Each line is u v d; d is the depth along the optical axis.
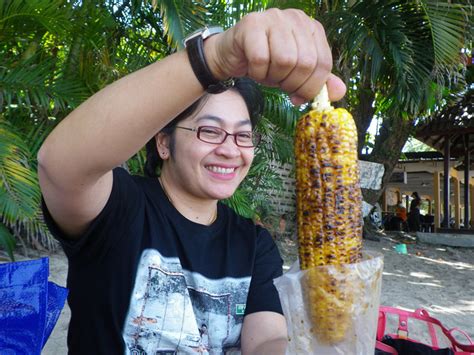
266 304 0.57
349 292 0.37
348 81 2.92
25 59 1.66
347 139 0.40
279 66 0.30
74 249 0.46
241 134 0.55
